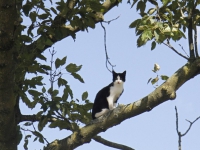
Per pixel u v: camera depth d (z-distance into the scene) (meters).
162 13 11.70
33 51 13.21
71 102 13.30
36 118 13.67
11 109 10.94
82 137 11.81
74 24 13.70
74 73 13.07
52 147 12.05
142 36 11.06
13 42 10.02
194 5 12.04
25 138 13.86
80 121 13.90
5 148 11.57
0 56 10.05
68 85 13.17
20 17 13.35
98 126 11.62
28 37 13.35
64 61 12.98
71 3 14.44
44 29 13.73
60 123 13.23
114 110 11.46
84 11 13.45
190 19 11.85
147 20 11.49
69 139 11.98
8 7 9.72
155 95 10.80
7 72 10.26
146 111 11.04
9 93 10.64
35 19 13.78
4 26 9.85
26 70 12.65
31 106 12.99
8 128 11.24
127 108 11.20
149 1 12.95
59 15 14.05
